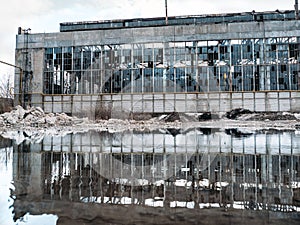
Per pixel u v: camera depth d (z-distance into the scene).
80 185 4.32
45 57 33.62
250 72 30.58
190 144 10.82
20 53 33.97
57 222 2.72
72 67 33.12
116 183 4.47
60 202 3.41
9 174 5.18
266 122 28.45
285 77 30.08
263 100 30.22
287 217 2.88
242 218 2.85
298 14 33.06
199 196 3.70
